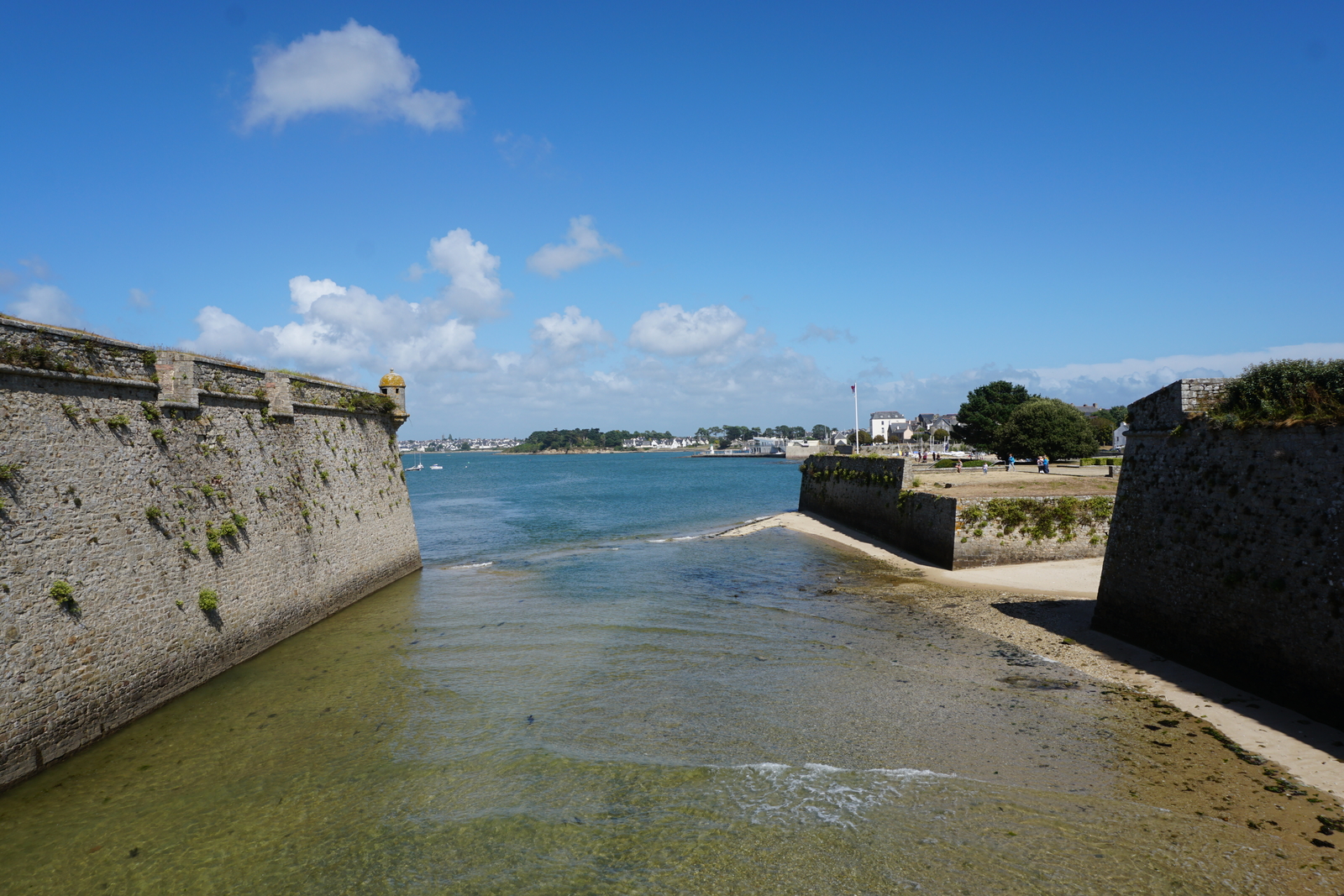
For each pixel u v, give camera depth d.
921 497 34.12
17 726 12.12
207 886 9.79
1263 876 9.54
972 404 91.12
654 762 13.13
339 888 9.73
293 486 22.56
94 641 13.89
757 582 29.64
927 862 9.99
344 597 25.19
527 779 12.55
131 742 14.00
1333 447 13.79
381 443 31.42
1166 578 18.16
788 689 16.83
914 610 24.00
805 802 11.66
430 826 11.14
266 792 12.21
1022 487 37.38
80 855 10.47
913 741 13.88
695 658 19.14
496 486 112.69
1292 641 14.38
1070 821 10.92
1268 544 15.11
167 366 17.16
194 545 17.23
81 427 14.21
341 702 16.12
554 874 9.92
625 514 63.88
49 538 13.09
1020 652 19.16
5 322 12.62
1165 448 18.75
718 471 164.25
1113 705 15.27
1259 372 16.34
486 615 24.12
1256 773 12.16
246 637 19.03
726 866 10.02
